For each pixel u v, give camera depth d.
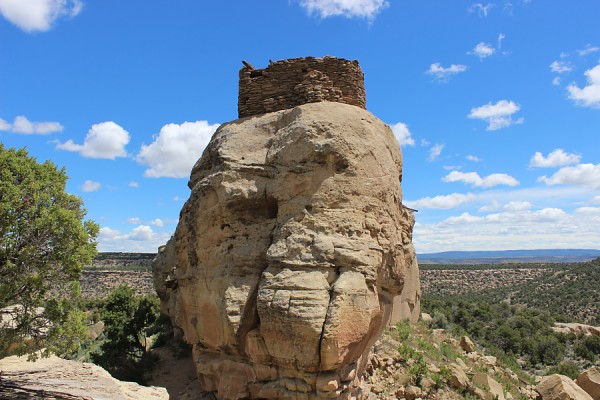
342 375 12.16
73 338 15.72
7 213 14.73
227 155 14.05
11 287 14.48
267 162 13.54
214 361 13.79
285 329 11.53
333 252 11.95
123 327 21.20
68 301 15.92
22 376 16.20
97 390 14.96
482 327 45.75
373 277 12.30
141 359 20.47
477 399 16.77
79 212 16.95
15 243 14.89
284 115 14.13
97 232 16.53
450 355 21.22
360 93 15.51
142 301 23.61
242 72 16.11
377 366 17.33
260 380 12.67
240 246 13.34
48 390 14.62
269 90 15.59
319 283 11.64
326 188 12.49
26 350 15.34
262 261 13.04
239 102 15.98
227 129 15.06
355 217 12.45
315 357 11.36
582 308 66.44
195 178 15.52
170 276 22.03
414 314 28.67
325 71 15.23
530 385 23.25
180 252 15.41
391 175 13.88
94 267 68.94
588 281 79.06
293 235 12.26
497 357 28.39
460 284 91.56
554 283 82.44
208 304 13.51
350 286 11.58
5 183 14.73
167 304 24.81
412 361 18.20
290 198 12.79
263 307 11.90
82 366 17.80
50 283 15.67
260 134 14.30
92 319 34.53
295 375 11.98
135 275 63.47
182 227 15.35
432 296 72.25
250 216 13.66
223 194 13.54
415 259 29.34
